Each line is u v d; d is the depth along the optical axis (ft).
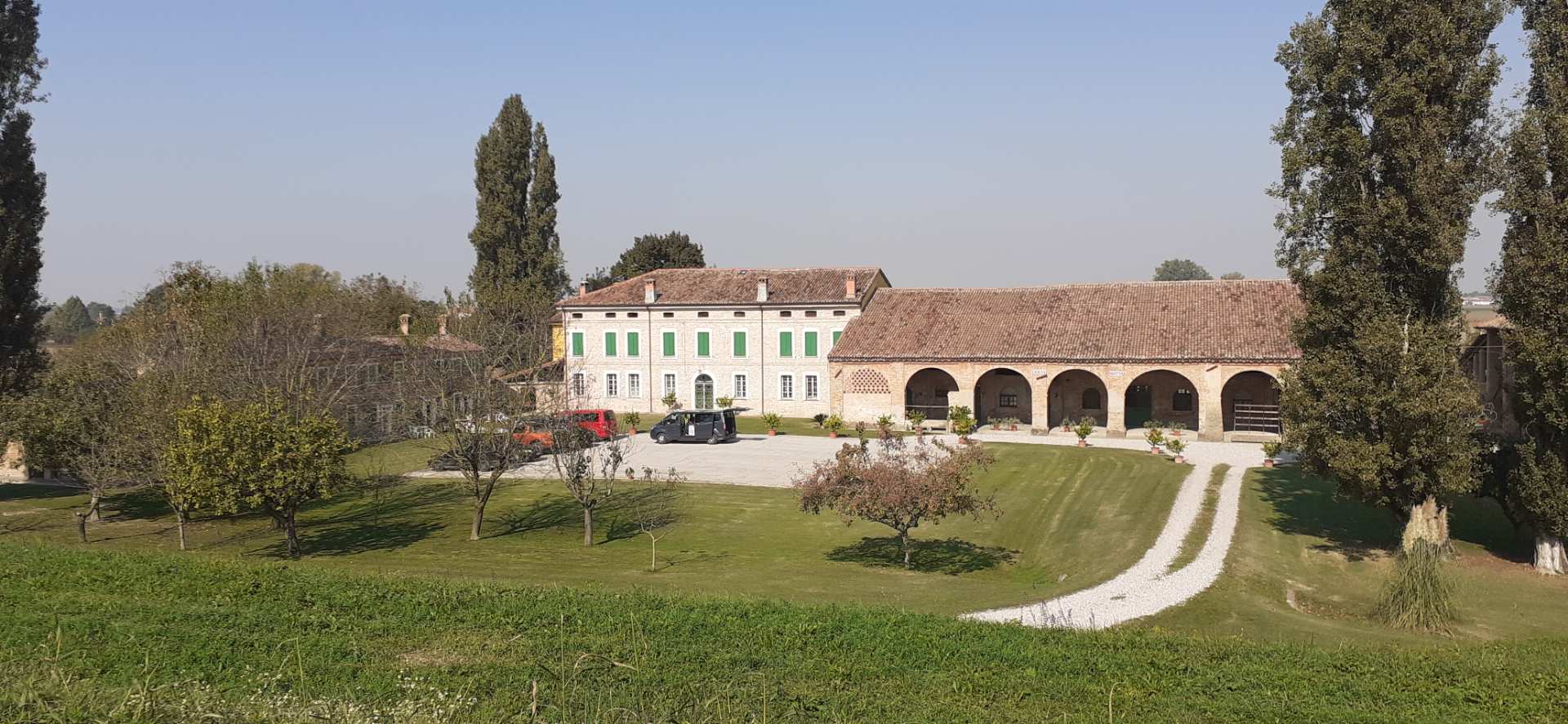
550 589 58.75
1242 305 165.07
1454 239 81.82
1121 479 119.55
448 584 58.75
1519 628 68.33
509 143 226.79
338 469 89.81
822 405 198.49
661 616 52.26
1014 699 42.01
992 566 86.63
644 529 99.81
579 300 215.10
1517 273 81.56
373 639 47.39
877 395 180.14
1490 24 84.02
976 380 171.83
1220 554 83.87
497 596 56.08
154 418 94.89
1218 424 153.48
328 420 92.27
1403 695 43.88
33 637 45.24
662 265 328.29
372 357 167.22
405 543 95.66
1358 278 85.76
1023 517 104.53
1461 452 82.74
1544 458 82.33
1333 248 88.28
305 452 85.66
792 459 144.87
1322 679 45.93
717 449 155.33
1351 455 84.43
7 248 121.39
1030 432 168.86
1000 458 138.82
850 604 59.00
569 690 40.42
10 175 123.65
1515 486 84.79
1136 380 172.14
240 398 111.75
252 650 44.57
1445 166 82.23
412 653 45.37
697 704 39.17
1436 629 65.67
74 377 104.53
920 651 47.60
